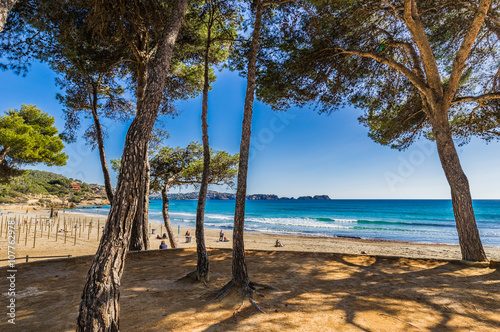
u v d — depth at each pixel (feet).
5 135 46.57
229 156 43.55
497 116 26.43
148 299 11.92
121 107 33.86
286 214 219.20
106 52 25.30
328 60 24.88
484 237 91.35
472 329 9.05
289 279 15.33
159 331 8.70
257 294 12.20
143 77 25.39
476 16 18.10
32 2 17.74
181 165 41.57
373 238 91.04
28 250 48.78
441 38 24.84
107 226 7.30
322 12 21.45
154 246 62.59
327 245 67.82
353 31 23.56
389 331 8.83
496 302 11.62
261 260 20.53
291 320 9.64
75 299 11.91
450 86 20.70
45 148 55.88
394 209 265.75
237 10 22.75
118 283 7.06
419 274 16.40
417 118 29.48
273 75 24.80
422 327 9.16
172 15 10.21
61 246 54.95
